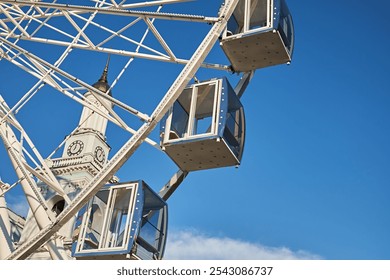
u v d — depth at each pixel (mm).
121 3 23125
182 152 22594
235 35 24266
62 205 43156
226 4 21078
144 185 22109
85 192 20266
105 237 21359
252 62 24859
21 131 23219
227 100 22594
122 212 21828
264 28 23953
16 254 21062
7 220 24641
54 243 21609
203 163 22984
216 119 22281
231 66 25109
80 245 21469
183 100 23391
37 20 23953
